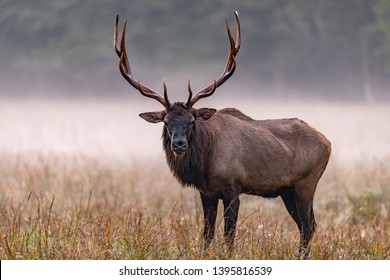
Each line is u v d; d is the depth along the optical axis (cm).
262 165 3559
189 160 3428
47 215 3641
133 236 3166
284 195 3734
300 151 3669
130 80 3509
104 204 4391
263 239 3244
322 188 5291
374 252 3334
